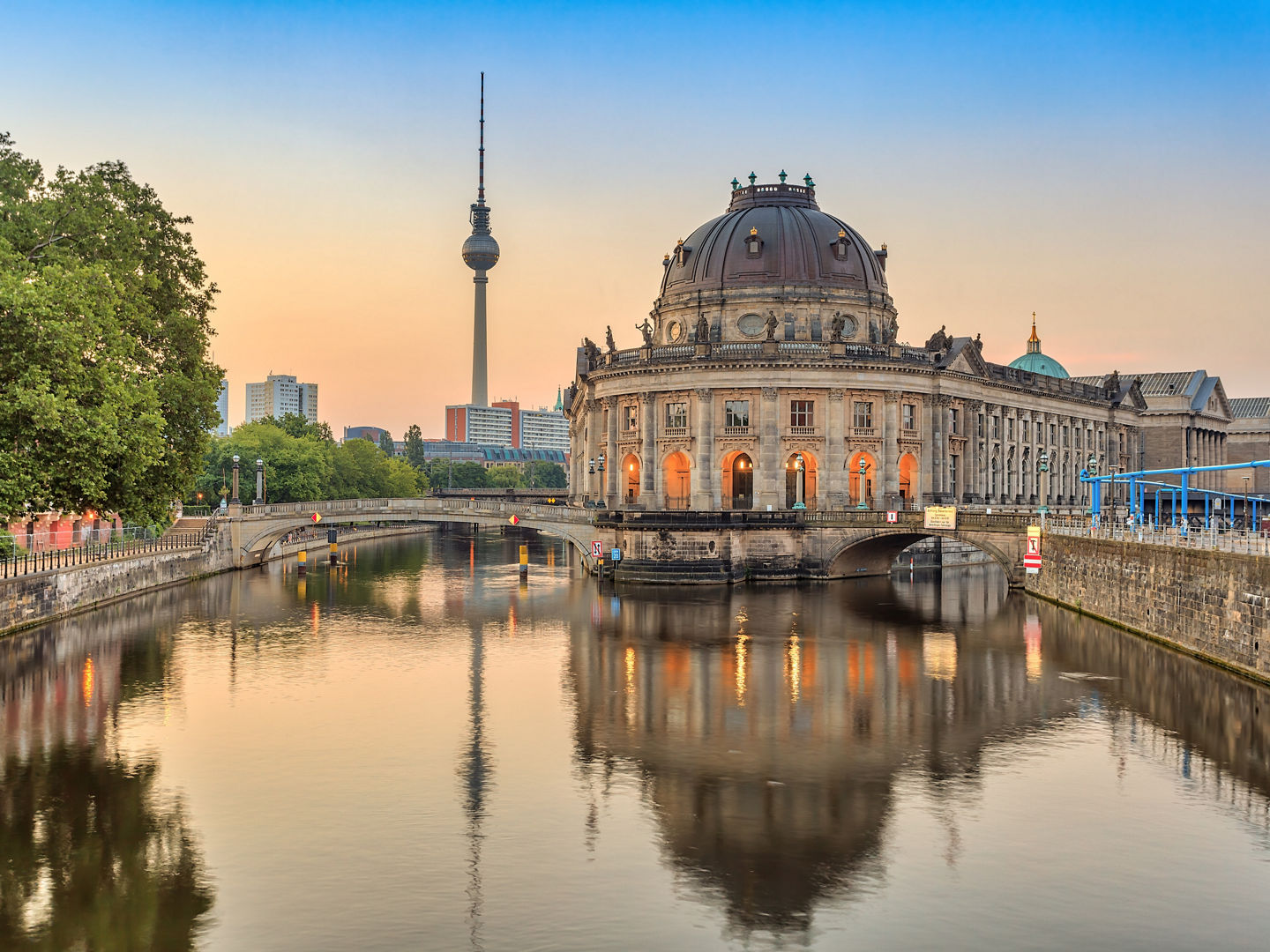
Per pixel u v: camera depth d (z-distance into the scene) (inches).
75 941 1085.8
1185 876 1249.4
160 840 1343.5
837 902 1185.4
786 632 2874.0
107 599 3245.6
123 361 2618.1
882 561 4478.3
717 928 1123.3
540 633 2861.7
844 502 4534.9
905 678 2287.2
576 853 1312.7
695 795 1525.6
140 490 2844.5
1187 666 2345.0
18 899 1179.9
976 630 2898.6
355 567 4862.2
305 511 4601.4
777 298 4916.3
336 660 2464.3
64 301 2284.7
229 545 4512.8
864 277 5078.7
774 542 4065.0
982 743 1786.4
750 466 4739.2
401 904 1173.1
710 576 3919.8
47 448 2365.9
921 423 4763.8
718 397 4618.6
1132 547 2802.7
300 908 1162.6
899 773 1626.5
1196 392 7416.3
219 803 1475.1
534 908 1168.2
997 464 5403.5
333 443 7805.1
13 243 2556.6
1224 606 2260.1
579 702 2073.1
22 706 1989.4
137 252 2883.9
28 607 2706.7
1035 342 6894.7
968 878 1245.7
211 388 3139.8
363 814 1438.2
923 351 4940.9
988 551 3853.3
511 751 1736.0
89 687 2148.1
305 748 1734.7
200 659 2449.6
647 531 3961.6
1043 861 1293.1
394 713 1971.0
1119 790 1544.0
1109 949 1083.9
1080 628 2925.7
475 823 1408.7
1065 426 6190.9
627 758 1701.5
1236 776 1606.8
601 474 5270.7
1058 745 1771.7
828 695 2127.2
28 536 2829.7
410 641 2731.3
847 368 4537.4
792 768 1654.8
